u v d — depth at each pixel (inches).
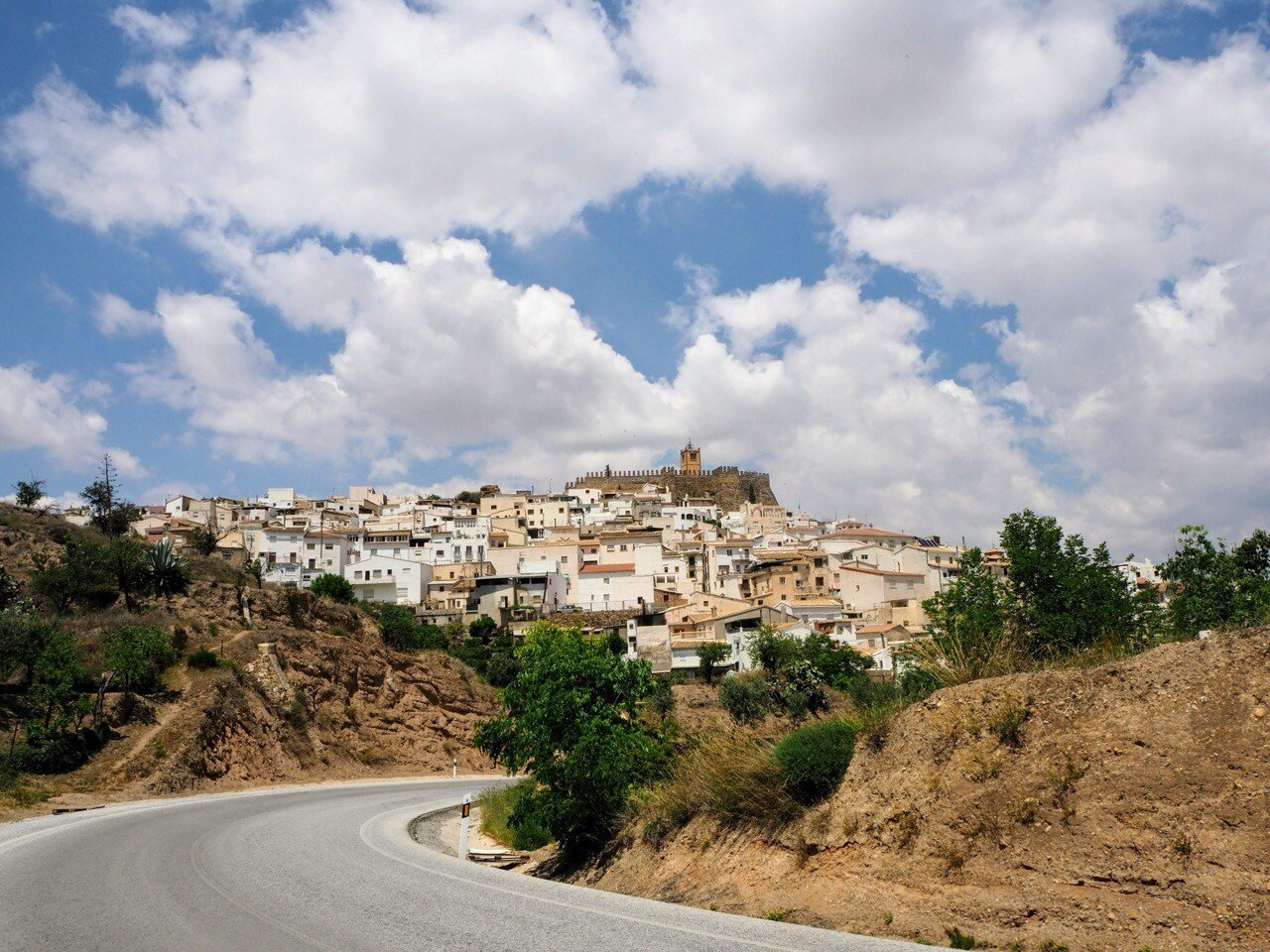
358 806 1105.4
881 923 365.4
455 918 383.2
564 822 701.3
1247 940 278.7
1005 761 394.0
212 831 760.3
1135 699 376.2
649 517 6289.4
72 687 1315.2
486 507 5930.1
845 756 472.1
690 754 661.9
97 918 392.2
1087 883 329.1
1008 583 705.0
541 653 743.7
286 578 4003.4
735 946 318.3
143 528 4315.9
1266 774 314.5
